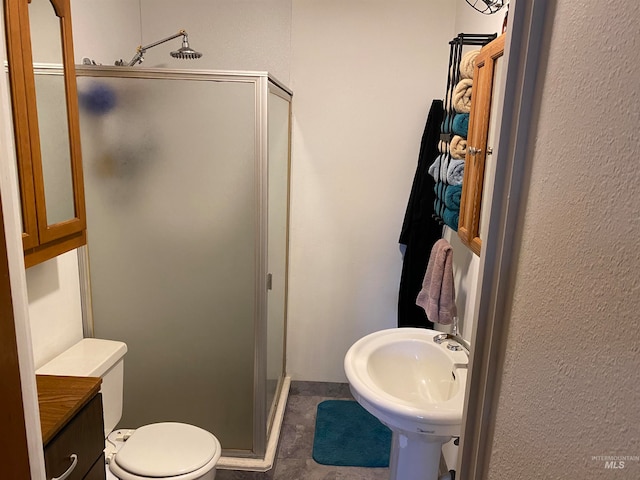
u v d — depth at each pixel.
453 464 1.94
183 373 2.15
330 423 2.66
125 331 2.10
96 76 1.86
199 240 2.01
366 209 2.72
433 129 2.36
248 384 2.15
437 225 2.46
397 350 1.76
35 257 1.34
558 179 0.51
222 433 2.21
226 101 1.88
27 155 1.27
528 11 0.57
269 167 2.03
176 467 1.72
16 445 0.72
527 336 0.58
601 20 0.44
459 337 1.75
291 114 2.63
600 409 0.43
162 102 1.88
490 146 1.29
